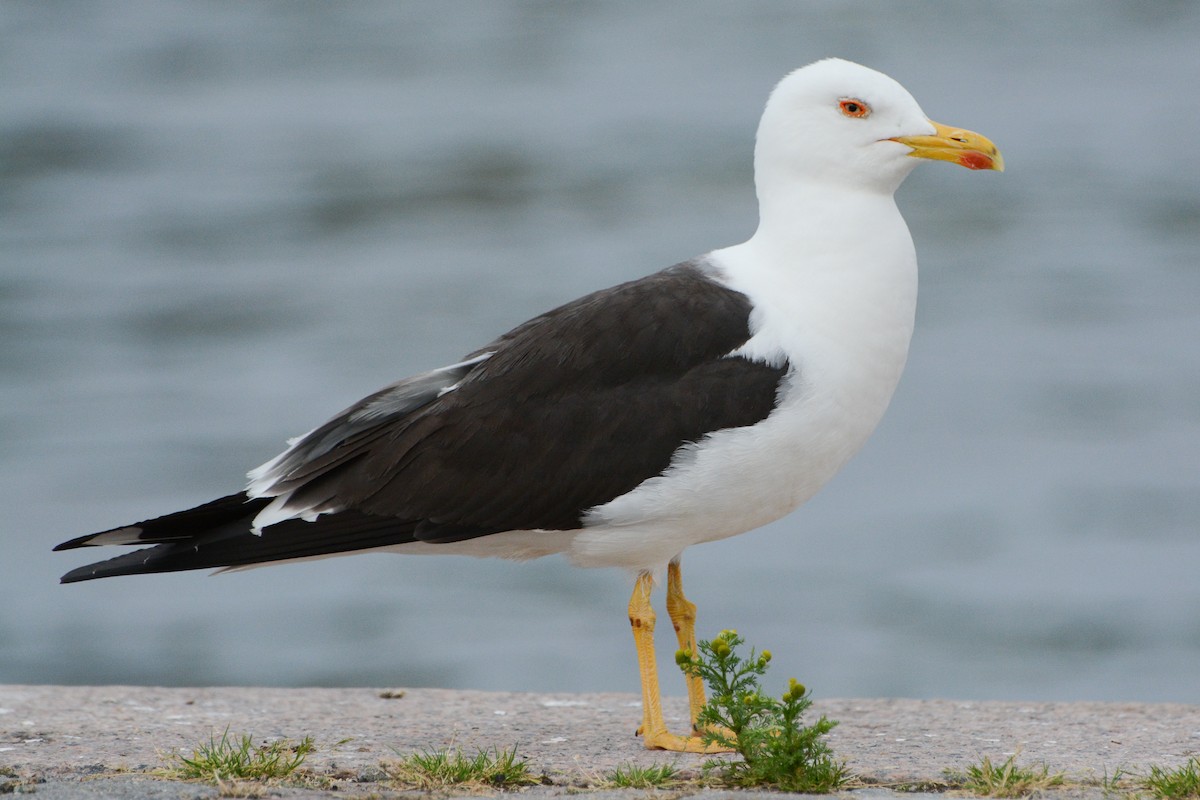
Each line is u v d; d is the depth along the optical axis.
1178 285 29.52
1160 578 17.83
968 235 33.53
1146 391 23.92
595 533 7.84
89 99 47.78
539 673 16.05
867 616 17.08
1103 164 38.34
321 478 8.05
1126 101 43.62
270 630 17.30
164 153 42.03
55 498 20.72
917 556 18.53
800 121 8.12
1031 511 19.66
